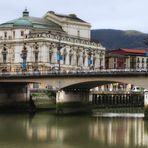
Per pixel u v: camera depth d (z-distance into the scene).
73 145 79.31
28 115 137.38
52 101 162.88
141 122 115.62
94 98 174.88
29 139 85.88
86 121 118.38
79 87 146.88
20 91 156.62
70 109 144.25
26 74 141.75
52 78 138.62
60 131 97.38
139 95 186.38
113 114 144.38
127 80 123.88
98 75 127.88
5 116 133.25
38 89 166.50
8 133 94.25
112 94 180.25
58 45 197.62
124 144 80.31
